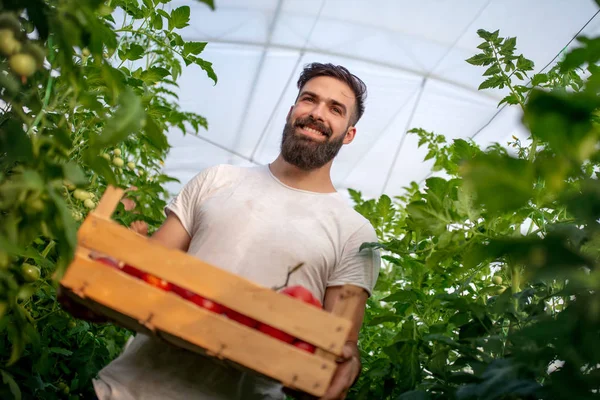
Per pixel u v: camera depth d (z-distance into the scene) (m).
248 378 1.96
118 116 1.20
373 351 3.55
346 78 2.32
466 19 5.91
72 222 1.23
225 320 1.48
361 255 2.17
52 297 2.47
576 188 1.38
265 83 7.25
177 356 1.93
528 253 0.87
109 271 1.49
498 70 2.39
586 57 0.89
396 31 6.38
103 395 1.91
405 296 2.54
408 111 7.52
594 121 1.55
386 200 3.29
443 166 3.09
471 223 1.89
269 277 2.02
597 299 1.01
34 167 1.29
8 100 1.37
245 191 2.17
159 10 2.71
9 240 1.27
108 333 3.04
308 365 1.47
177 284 1.50
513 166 0.82
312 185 2.25
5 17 1.27
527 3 5.46
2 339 2.23
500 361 1.55
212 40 6.60
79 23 1.24
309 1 6.05
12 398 1.86
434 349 2.24
